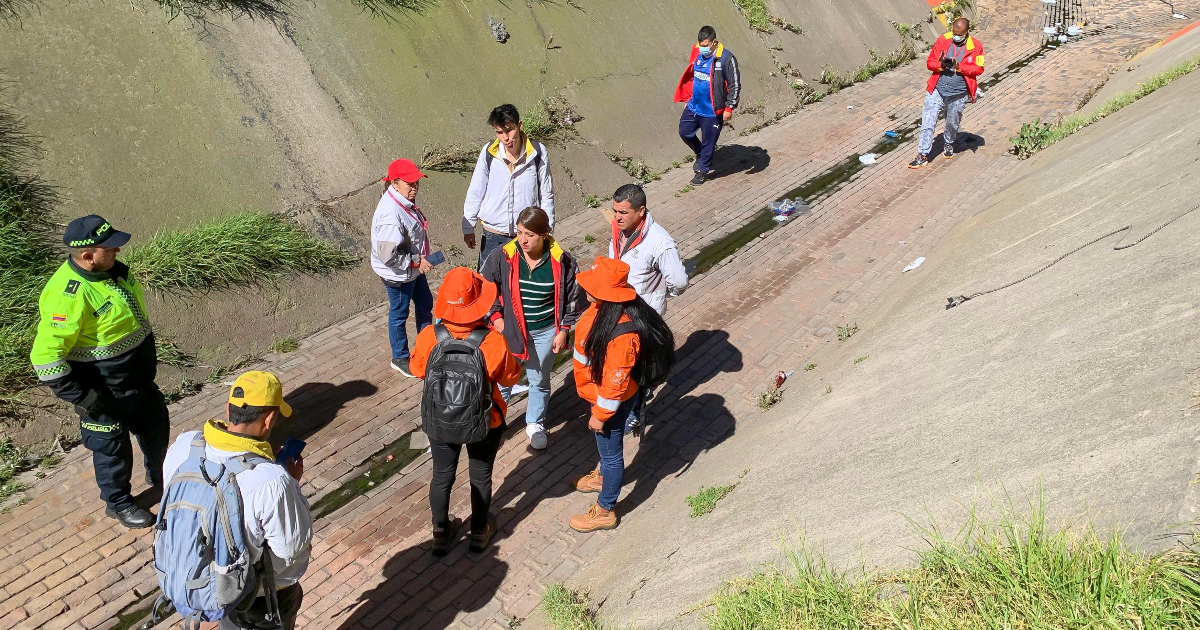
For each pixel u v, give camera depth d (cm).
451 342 416
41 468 526
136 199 677
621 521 508
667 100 1163
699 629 321
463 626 429
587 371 454
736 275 821
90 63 712
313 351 672
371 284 755
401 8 965
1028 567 265
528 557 479
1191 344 348
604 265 433
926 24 1800
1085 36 1770
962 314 543
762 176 1067
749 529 387
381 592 452
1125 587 244
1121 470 293
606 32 1162
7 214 605
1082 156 821
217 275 664
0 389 538
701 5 1328
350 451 567
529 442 584
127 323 443
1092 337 403
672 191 1015
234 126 764
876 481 371
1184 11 1928
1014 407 375
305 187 773
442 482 449
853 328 686
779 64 1370
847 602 289
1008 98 1364
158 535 317
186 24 787
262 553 322
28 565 458
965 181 1030
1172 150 643
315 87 838
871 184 1046
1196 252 432
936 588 278
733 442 550
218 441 319
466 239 664
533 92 1025
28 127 654
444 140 902
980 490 321
